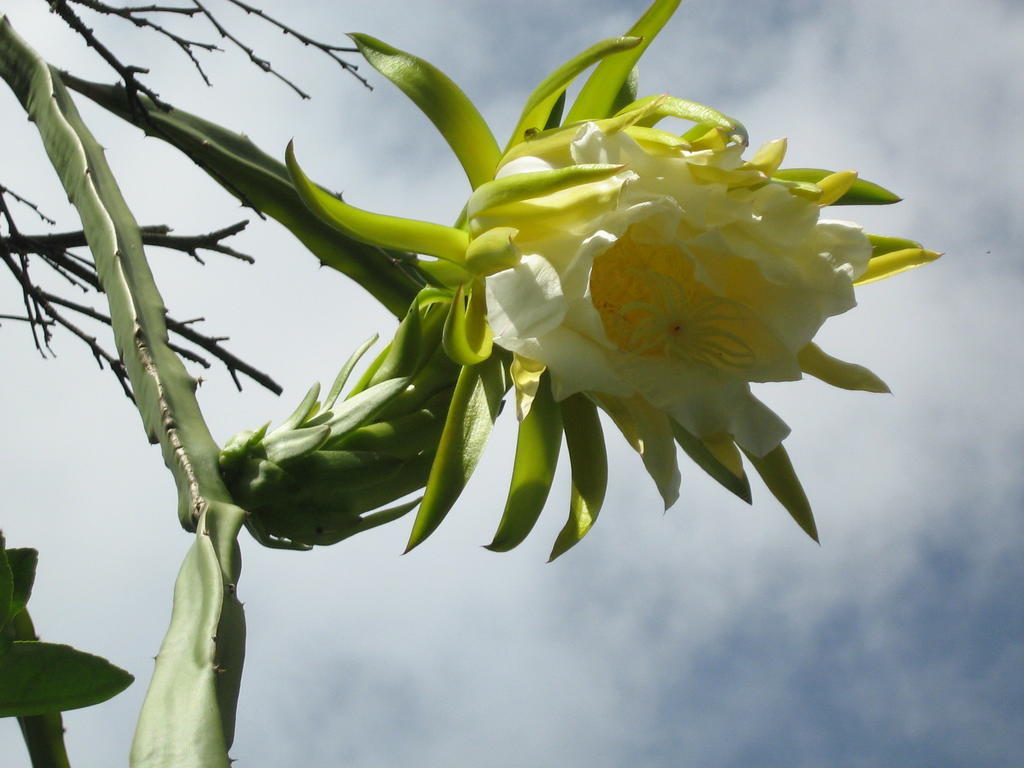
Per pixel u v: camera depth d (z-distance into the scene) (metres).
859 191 0.98
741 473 0.93
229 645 0.85
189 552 0.88
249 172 1.11
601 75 0.98
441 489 0.91
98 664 0.84
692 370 0.92
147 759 0.80
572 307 0.90
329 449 0.95
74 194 1.05
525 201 0.91
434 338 0.97
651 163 0.92
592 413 0.95
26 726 0.94
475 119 0.97
